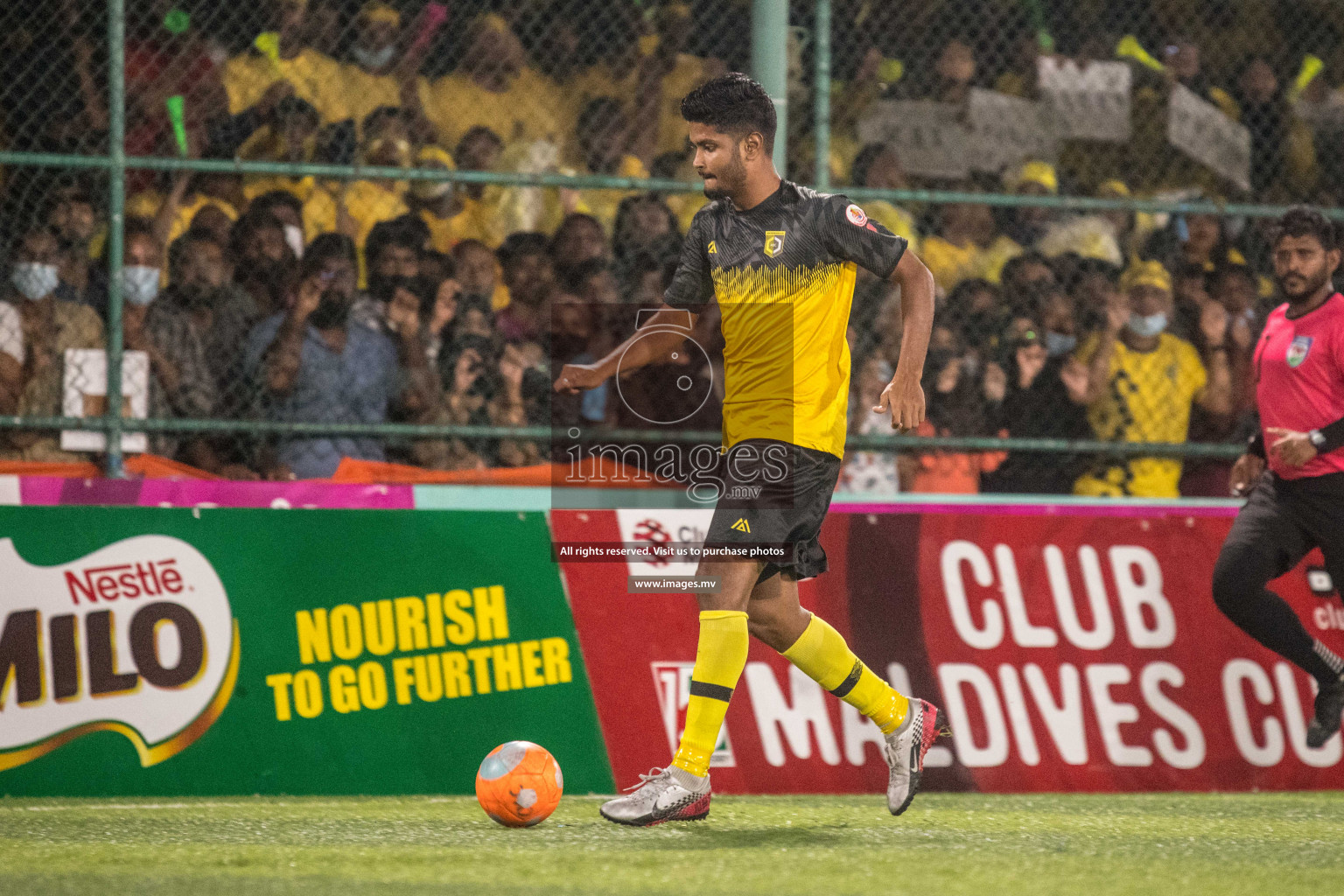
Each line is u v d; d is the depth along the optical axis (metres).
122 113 16.02
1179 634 17.42
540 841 10.88
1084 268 21.22
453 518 16.03
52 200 17.44
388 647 15.54
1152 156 22.47
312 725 15.19
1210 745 17.11
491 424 18.55
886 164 21.20
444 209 20.03
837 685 12.01
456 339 18.55
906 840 11.09
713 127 11.23
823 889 8.57
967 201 17.77
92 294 17.36
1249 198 22.58
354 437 16.91
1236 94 22.78
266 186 19.11
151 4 18.86
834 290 11.38
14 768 14.42
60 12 18.14
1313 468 15.32
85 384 16.98
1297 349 15.51
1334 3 23.34
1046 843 11.10
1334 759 17.41
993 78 22.48
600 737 15.76
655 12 21.64
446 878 8.92
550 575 16.12
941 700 16.52
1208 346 21.06
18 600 14.69
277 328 17.88
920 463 18.95
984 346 19.88
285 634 15.32
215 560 15.34
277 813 13.16
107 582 14.97
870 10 21.78
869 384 19.25
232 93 19.25
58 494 15.12
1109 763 16.78
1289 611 15.62
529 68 21.28
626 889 8.52
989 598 17.02
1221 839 11.58
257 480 16.84
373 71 20.38
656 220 19.55
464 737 15.48
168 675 14.95
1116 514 17.70
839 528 16.84
